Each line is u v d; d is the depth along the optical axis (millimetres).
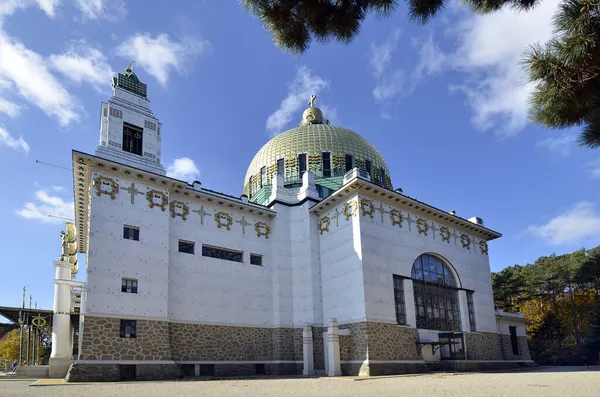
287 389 16203
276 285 36656
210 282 33406
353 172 35125
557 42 9188
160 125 35125
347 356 32031
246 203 36938
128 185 30906
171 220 32781
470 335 39312
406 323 34250
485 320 41625
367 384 18984
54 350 31500
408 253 36656
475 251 43750
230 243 35469
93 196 29125
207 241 34250
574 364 52938
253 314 34938
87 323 26469
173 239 32469
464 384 17281
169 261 31703
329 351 30906
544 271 68188
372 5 11289
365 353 30969
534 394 12352
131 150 33281
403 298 35000
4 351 76938
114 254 28766
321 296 36094
